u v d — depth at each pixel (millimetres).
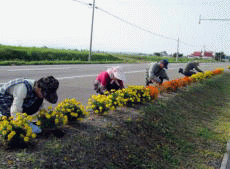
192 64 12344
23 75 10562
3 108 2898
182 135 5621
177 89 9617
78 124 3895
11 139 2734
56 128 3307
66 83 9367
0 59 20469
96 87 5195
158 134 5047
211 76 18125
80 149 3178
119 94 5055
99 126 4016
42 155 2746
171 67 29500
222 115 8250
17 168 2410
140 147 4191
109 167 3234
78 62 23844
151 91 6547
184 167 4273
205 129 6410
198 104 8844
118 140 3910
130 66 24438
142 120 5000
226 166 4617
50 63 20094
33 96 2895
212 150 5262
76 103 3977
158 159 4207
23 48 26500
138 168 3666
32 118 3129
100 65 22188
